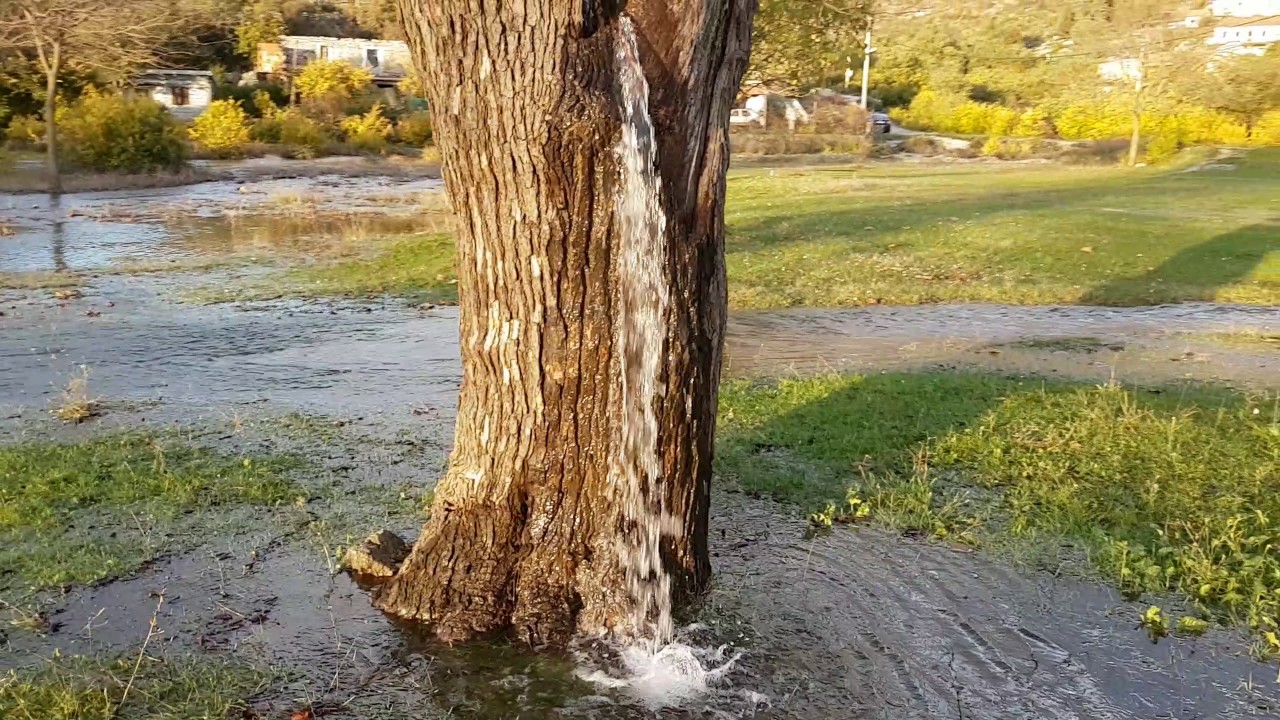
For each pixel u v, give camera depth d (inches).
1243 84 1738.4
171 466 279.4
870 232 768.3
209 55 2335.1
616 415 183.9
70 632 188.9
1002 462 285.4
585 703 170.6
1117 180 1182.9
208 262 707.4
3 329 482.3
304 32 2942.9
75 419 328.8
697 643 190.9
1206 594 207.2
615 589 188.4
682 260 180.2
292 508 251.4
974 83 2502.5
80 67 1384.1
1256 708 171.2
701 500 199.8
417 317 518.6
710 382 193.3
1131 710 170.9
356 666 179.2
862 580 217.3
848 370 400.8
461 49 166.7
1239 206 896.9
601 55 166.9
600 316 179.0
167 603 201.5
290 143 1775.3
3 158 1379.2
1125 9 1652.3
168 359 423.5
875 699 173.8
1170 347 450.9
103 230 896.9
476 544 192.7
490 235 177.2
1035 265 647.8
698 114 176.2
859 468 283.0
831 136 1898.4
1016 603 207.9
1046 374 396.5
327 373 400.8
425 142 1943.9
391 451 299.6
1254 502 251.4
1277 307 546.3
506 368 184.2
